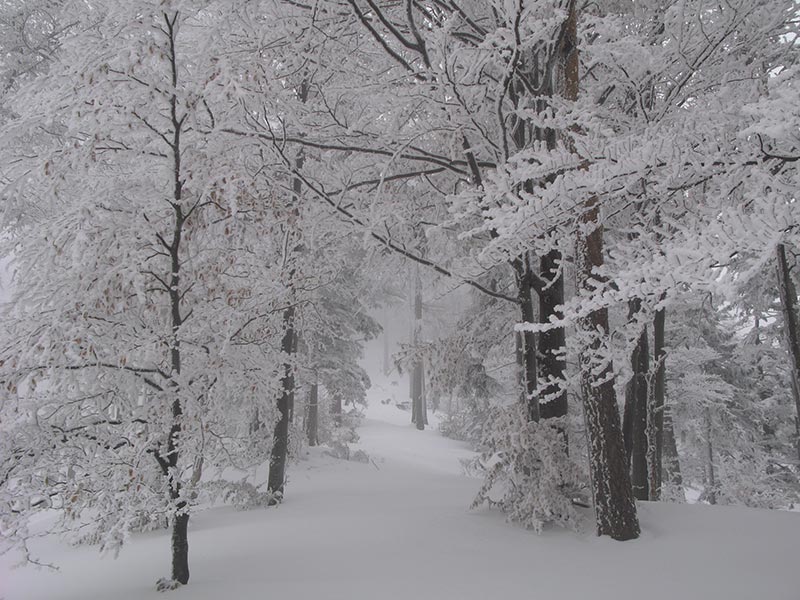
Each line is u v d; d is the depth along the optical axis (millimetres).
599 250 5871
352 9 5570
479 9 7289
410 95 5926
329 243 7875
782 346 13078
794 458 17703
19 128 4609
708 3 5891
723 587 4102
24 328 4406
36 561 4090
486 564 4988
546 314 7391
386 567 5051
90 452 4676
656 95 6992
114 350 4719
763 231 2139
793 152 3162
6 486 4113
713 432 17203
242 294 5270
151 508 4562
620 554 5078
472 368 10844
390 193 7930
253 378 5496
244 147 6188
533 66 7148
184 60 4930
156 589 4758
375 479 12031
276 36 6078
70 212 4535
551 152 3545
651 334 14797
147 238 4918
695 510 6227
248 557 5797
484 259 4352
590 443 5797
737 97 3695
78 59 4590
